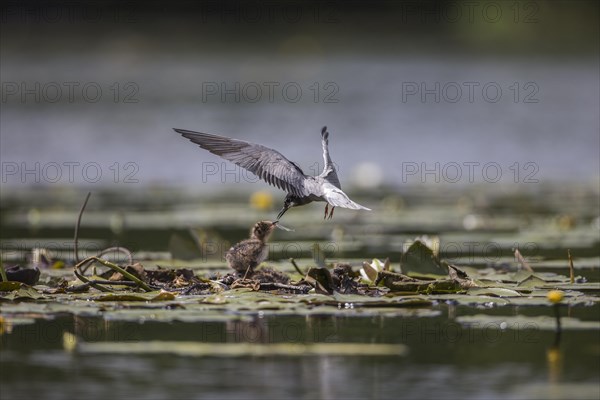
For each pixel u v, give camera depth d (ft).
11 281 39.24
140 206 75.20
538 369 29.32
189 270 41.93
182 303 36.78
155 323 35.32
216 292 39.63
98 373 28.94
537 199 79.46
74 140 105.50
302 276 42.60
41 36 166.71
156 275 41.68
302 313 35.50
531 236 59.21
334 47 168.66
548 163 99.04
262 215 70.18
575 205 75.56
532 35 169.48
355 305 37.17
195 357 30.86
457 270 41.55
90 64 153.69
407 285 39.81
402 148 104.17
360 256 52.37
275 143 104.73
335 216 71.67
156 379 28.27
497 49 168.55
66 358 30.58
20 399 26.48
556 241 57.93
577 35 167.84
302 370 29.27
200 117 118.32
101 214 70.64
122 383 27.91
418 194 83.76
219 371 29.19
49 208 73.92
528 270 43.62
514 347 31.86
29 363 30.01
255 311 35.83
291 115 120.57
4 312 35.58
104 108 123.54
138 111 121.60
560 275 45.24
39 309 35.68
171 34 170.50
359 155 100.78
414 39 171.94
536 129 113.91
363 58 160.56
